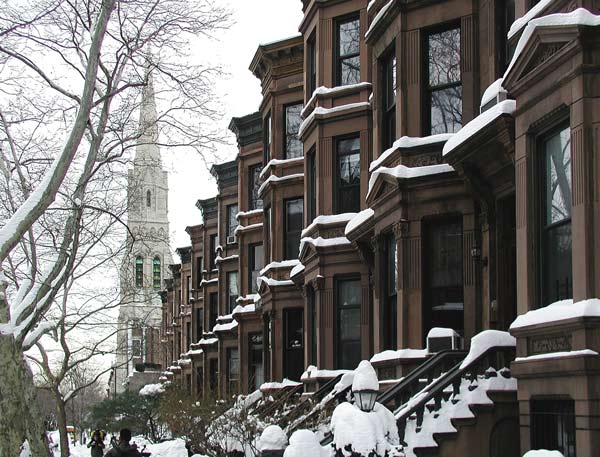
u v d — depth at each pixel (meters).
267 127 34.88
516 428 14.30
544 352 12.57
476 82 18.09
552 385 12.26
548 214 13.20
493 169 16.25
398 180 18.53
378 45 21.08
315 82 27.70
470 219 17.73
